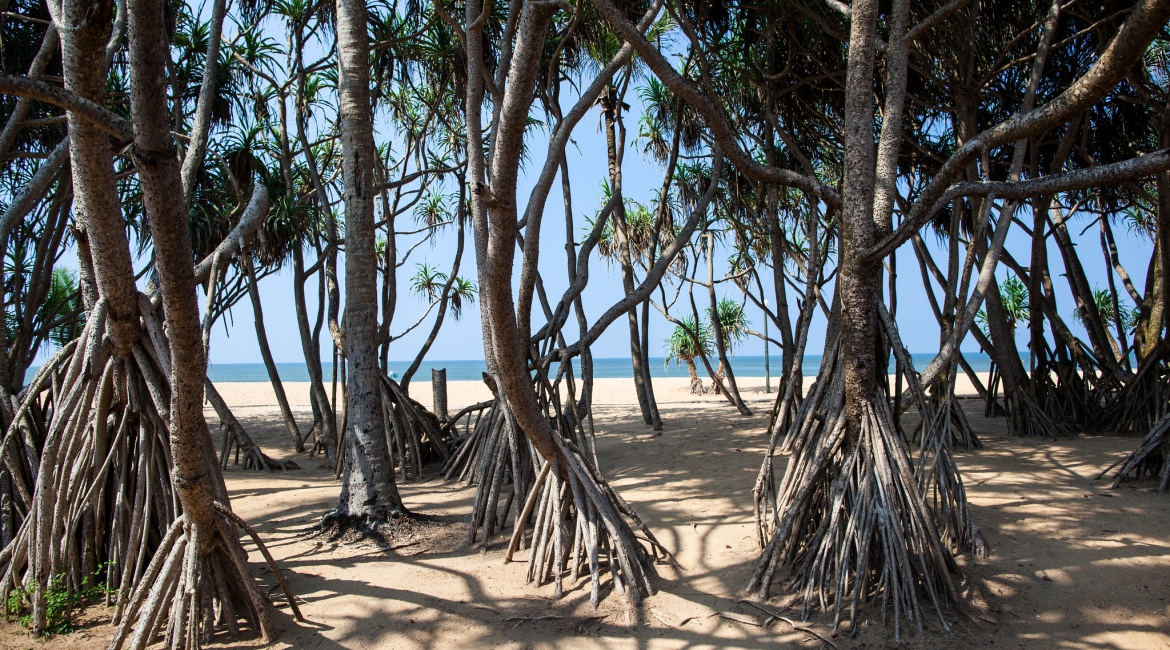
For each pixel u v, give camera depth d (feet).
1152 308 26.81
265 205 12.26
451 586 11.03
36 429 12.20
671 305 39.45
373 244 14.83
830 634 9.29
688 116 29.37
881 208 11.30
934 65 22.61
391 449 21.68
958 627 9.33
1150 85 23.25
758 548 12.26
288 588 9.76
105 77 8.27
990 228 28.25
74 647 9.27
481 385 86.02
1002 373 24.81
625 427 29.78
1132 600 9.73
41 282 18.47
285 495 17.87
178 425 8.39
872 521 10.11
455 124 31.19
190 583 8.82
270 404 53.31
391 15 23.71
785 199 30.96
